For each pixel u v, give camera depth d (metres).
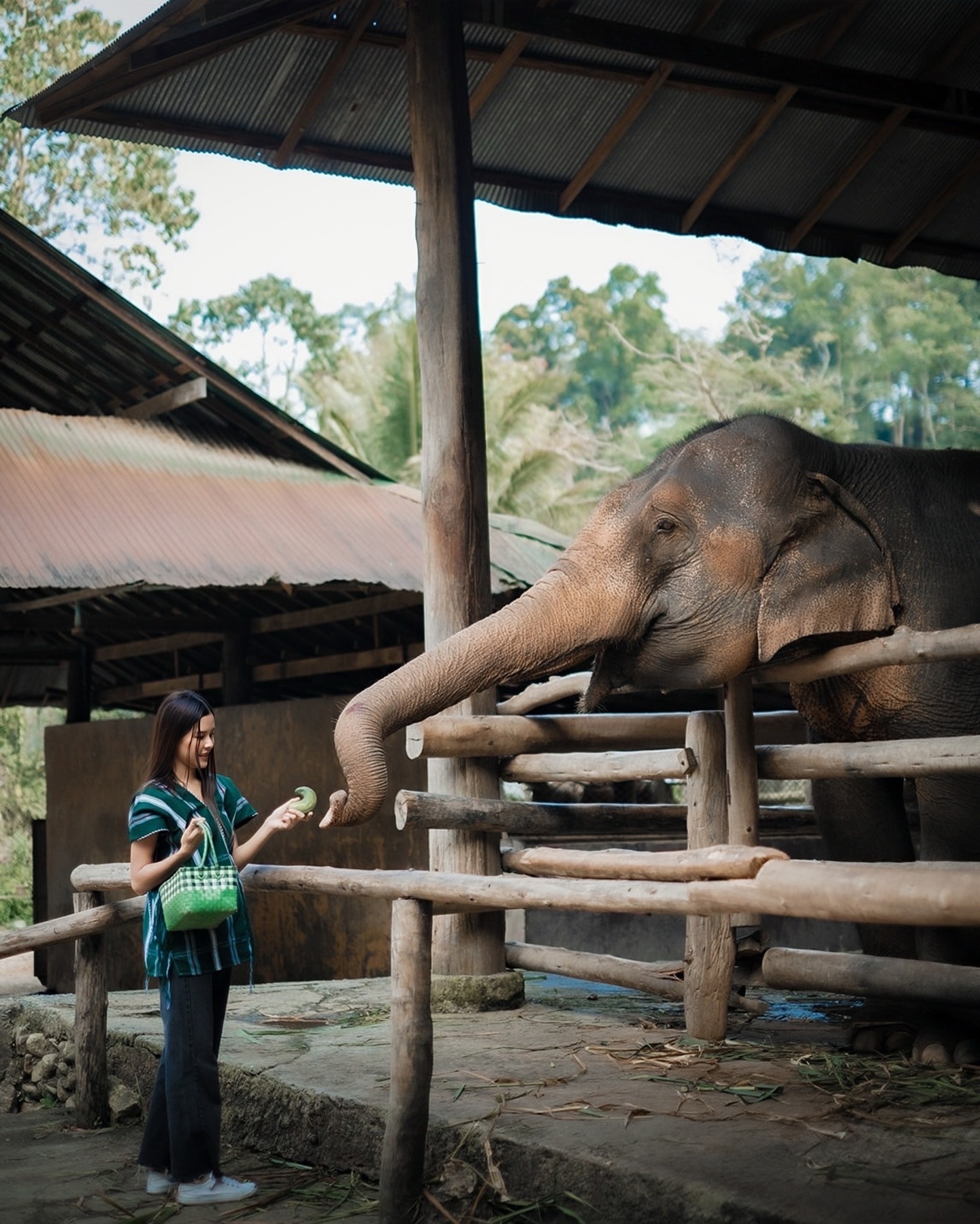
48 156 27.47
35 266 10.29
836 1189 3.18
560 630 4.90
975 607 5.05
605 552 5.04
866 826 5.27
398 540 10.49
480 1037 5.20
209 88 7.05
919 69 7.59
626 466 36.06
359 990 6.74
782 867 3.09
